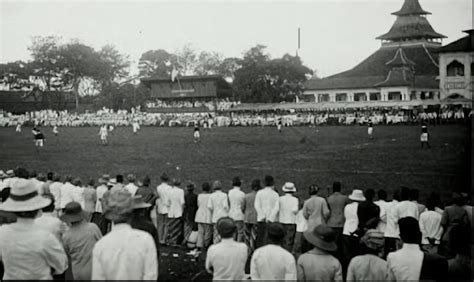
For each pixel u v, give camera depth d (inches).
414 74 2074.3
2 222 385.1
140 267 252.4
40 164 1448.1
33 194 289.1
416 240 300.0
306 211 497.7
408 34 2124.8
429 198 529.3
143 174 1249.4
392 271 300.2
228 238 321.1
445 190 954.7
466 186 973.2
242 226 577.3
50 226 379.9
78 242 338.3
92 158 1534.2
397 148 1389.0
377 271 294.5
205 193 592.7
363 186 1011.9
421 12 2082.9
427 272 297.0
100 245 253.9
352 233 440.1
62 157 1562.5
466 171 1066.1
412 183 1008.9
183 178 1183.6
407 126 1800.0
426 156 1232.8
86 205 642.2
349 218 476.7
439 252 445.1
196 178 1178.0
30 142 1969.7
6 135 2252.7
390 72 2137.1
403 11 2121.1
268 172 1206.9
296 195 964.6
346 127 2070.6
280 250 298.8
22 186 286.7
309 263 303.7
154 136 2145.7
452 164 1109.7
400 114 1923.0
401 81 2078.0
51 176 689.0
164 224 629.9
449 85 1590.8
